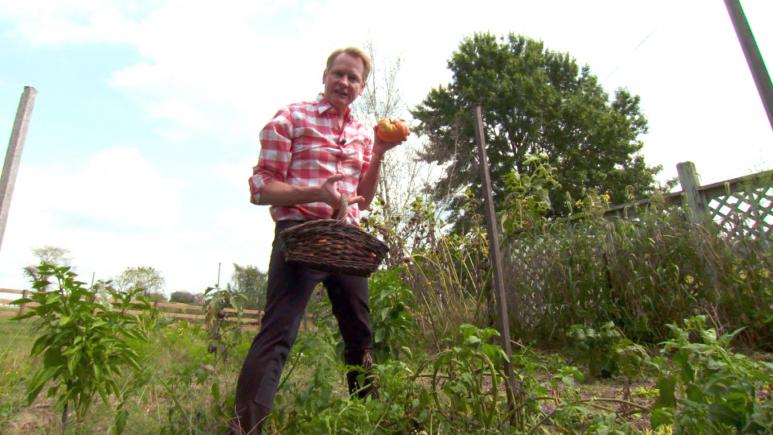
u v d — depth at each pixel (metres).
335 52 2.25
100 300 2.06
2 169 3.38
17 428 2.34
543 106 21.92
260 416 1.77
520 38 25.20
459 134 17.17
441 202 11.59
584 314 4.08
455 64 24.16
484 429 1.75
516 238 4.57
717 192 4.70
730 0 1.64
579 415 1.73
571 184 20.77
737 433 1.23
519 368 2.30
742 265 3.75
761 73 1.57
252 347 1.88
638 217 4.50
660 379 1.61
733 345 3.63
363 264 1.88
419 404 1.84
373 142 2.52
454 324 4.30
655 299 3.88
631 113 25.94
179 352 2.87
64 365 1.93
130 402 2.11
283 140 2.05
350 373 2.22
